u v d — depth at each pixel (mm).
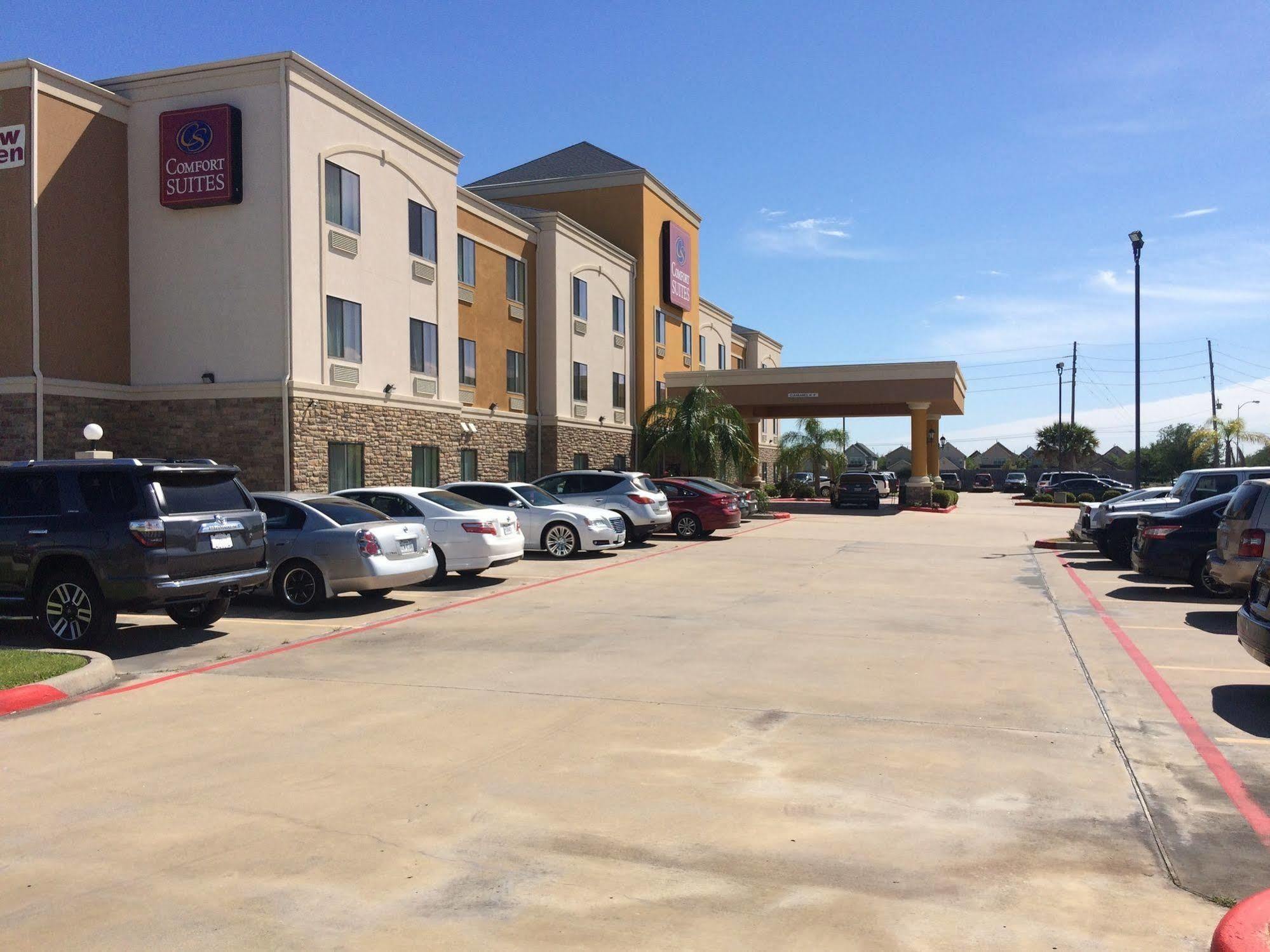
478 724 7012
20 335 19500
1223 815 5250
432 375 26547
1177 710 7477
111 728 6934
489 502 19719
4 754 6320
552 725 6977
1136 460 28688
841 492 42469
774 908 4109
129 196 21734
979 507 45625
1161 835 4961
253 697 7840
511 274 32812
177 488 9875
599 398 37938
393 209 24703
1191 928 3959
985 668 9008
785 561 19109
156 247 21609
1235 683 8406
